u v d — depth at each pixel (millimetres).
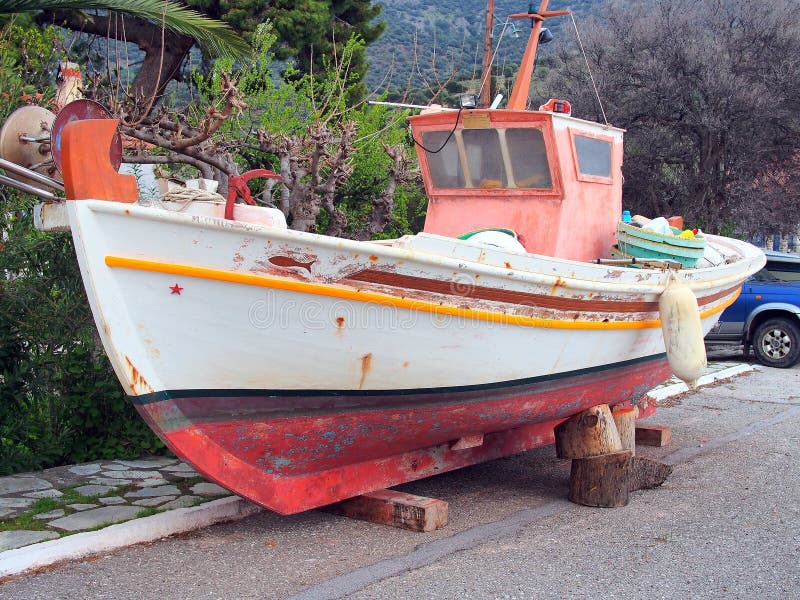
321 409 5137
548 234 6699
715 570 4906
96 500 5832
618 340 6570
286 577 4711
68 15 15430
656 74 19781
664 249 6938
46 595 4371
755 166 20344
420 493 6676
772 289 13922
